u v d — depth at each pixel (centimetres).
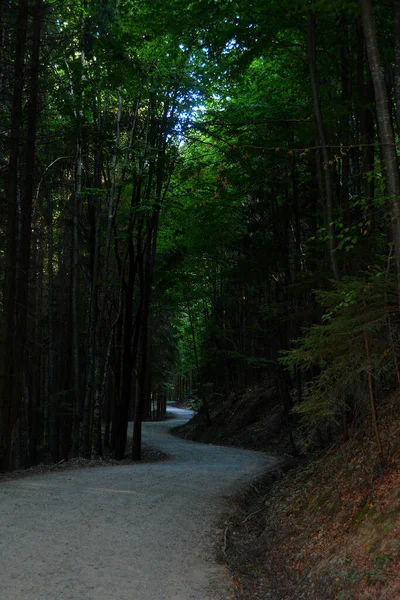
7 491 938
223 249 2261
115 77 1180
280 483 1077
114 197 1777
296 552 579
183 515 806
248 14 893
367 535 482
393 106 1091
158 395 4931
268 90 1433
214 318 2756
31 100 1310
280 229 1681
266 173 1477
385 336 623
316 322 1316
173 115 1631
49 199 1725
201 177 1691
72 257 1778
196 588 491
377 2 735
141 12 1010
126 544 621
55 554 562
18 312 1296
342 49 1066
